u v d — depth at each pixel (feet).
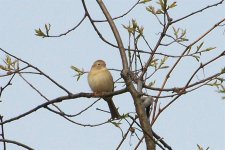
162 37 33.55
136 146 29.32
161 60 34.58
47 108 34.04
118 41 33.73
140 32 33.04
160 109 30.91
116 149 29.84
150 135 29.76
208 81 31.45
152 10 33.30
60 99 34.35
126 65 32.76
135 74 33.32
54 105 34.35
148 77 33.53
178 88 31.99
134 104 30.50
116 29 34.27
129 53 32.86
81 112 33.50
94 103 33.86
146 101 30.55
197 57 33.50
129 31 32.91
